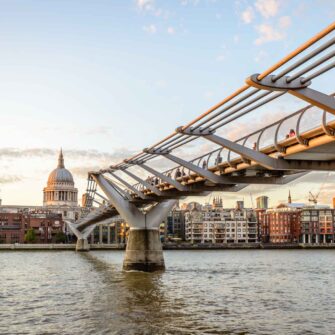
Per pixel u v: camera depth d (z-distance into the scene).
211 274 62.34
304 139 26.97
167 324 28.80
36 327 28.31
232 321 29.80
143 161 49.28
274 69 19.12
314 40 16.42
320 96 21.17
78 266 78.69
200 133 31.20
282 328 28.02
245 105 24.95
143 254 63.28
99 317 30.98
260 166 35.50
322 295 41.69
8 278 57.03
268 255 128.62
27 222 197.50
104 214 97.00
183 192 55.81
